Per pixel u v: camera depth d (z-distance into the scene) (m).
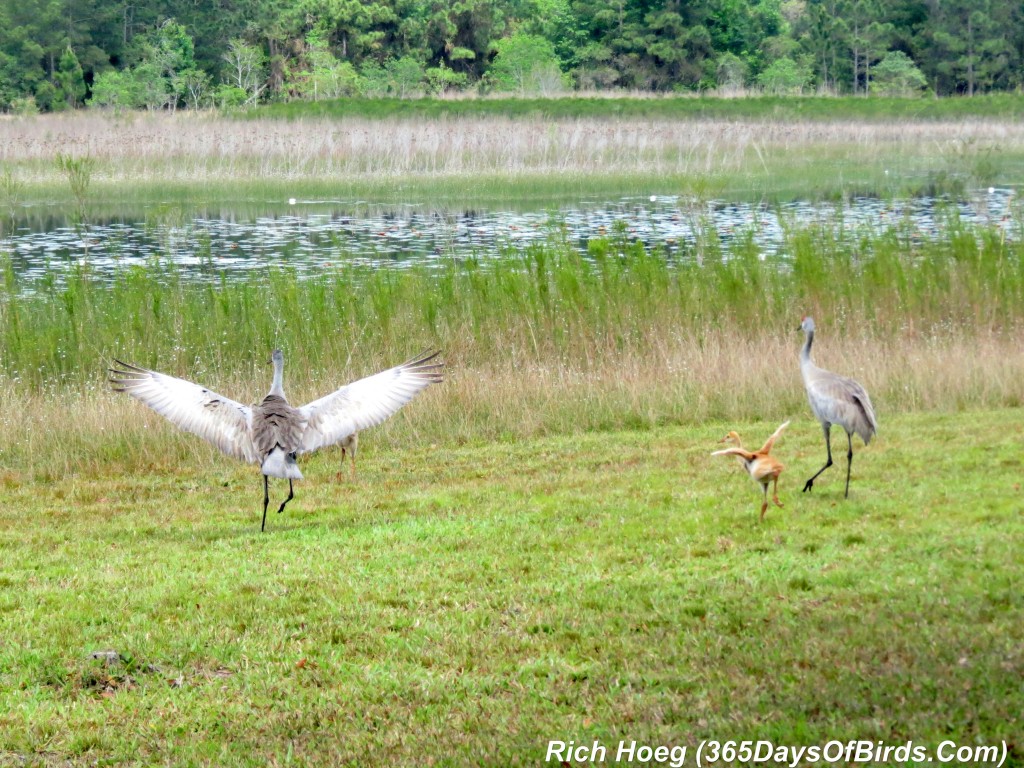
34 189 40.19
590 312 17.91
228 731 6.67
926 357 16.23
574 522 10.62
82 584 9.35
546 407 15.61
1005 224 27.31
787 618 7.79
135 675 7.51
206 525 11.38
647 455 13.40
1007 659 6.86
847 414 10.95
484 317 18.06
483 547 9.91
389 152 44.12
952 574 8.50
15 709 6.98
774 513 10.48
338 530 10.80
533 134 46.72
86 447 14.58
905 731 6.07
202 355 17.31
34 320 18.95
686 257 23.67
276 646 7.84
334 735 6.55
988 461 12.11
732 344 17.08
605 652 7.44
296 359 17.12
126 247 30.12
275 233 32.19
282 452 9.34
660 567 9.12
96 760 6.40
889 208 31.95
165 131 47.28
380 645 7.80
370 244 29.84
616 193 39.31
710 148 45.19
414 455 14.36
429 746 6.32
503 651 7.61
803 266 18.89
